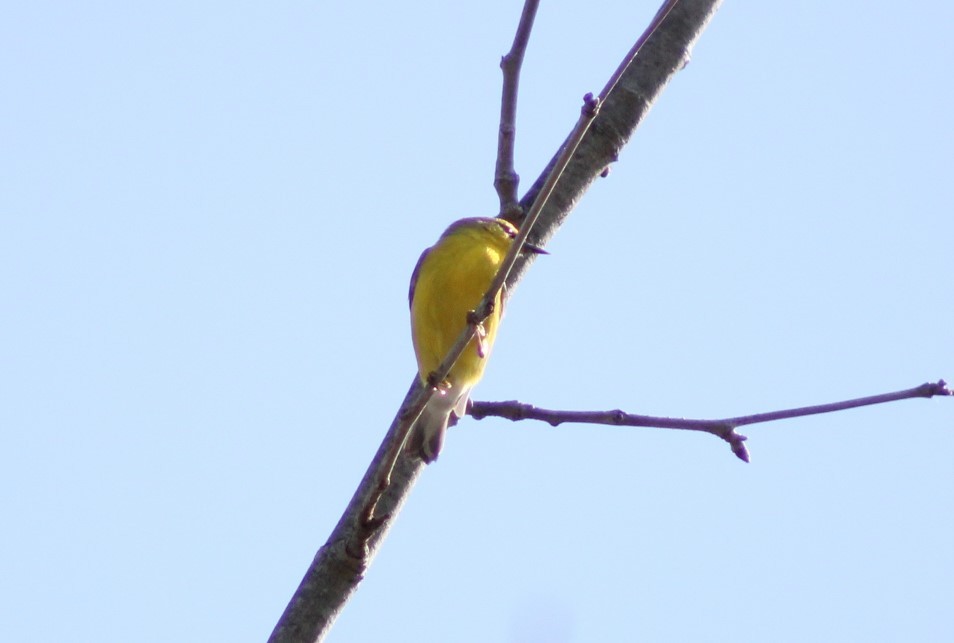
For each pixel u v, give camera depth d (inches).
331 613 363.9
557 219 445.4
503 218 433.1
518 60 426.3
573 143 338.3
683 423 398.9
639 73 462.0
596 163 452.1
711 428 395.5
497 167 435.5
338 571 367.9
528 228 353.1
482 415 420.8
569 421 411.2
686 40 468.8
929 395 378.6
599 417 408.2
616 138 452.4
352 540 365.7
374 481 381.1
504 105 429.7
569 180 448.5
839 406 387.5
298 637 358.6
